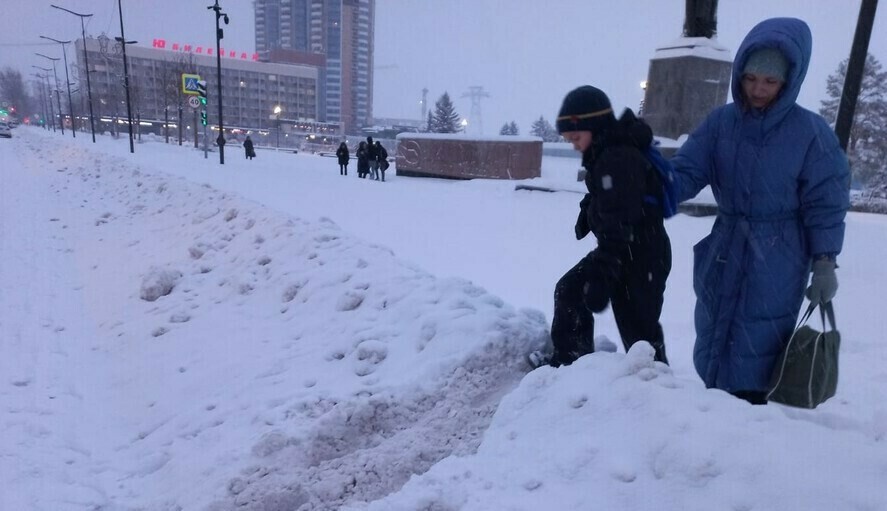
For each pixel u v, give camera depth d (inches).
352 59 7121.1
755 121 101.5
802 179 99.9
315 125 4869.6
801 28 95.9
